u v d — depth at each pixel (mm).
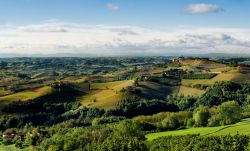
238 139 118000
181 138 132500
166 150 124312
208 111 191000
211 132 159250
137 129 163500
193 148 116188
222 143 116812
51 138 173375
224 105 188125
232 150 113500
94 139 154500
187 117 195500
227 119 184750
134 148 131875
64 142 156250
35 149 172875
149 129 185500
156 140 137250
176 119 190750
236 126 168250
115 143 136250
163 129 186000
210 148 114250
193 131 168125
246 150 112375
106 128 169750
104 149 136625
